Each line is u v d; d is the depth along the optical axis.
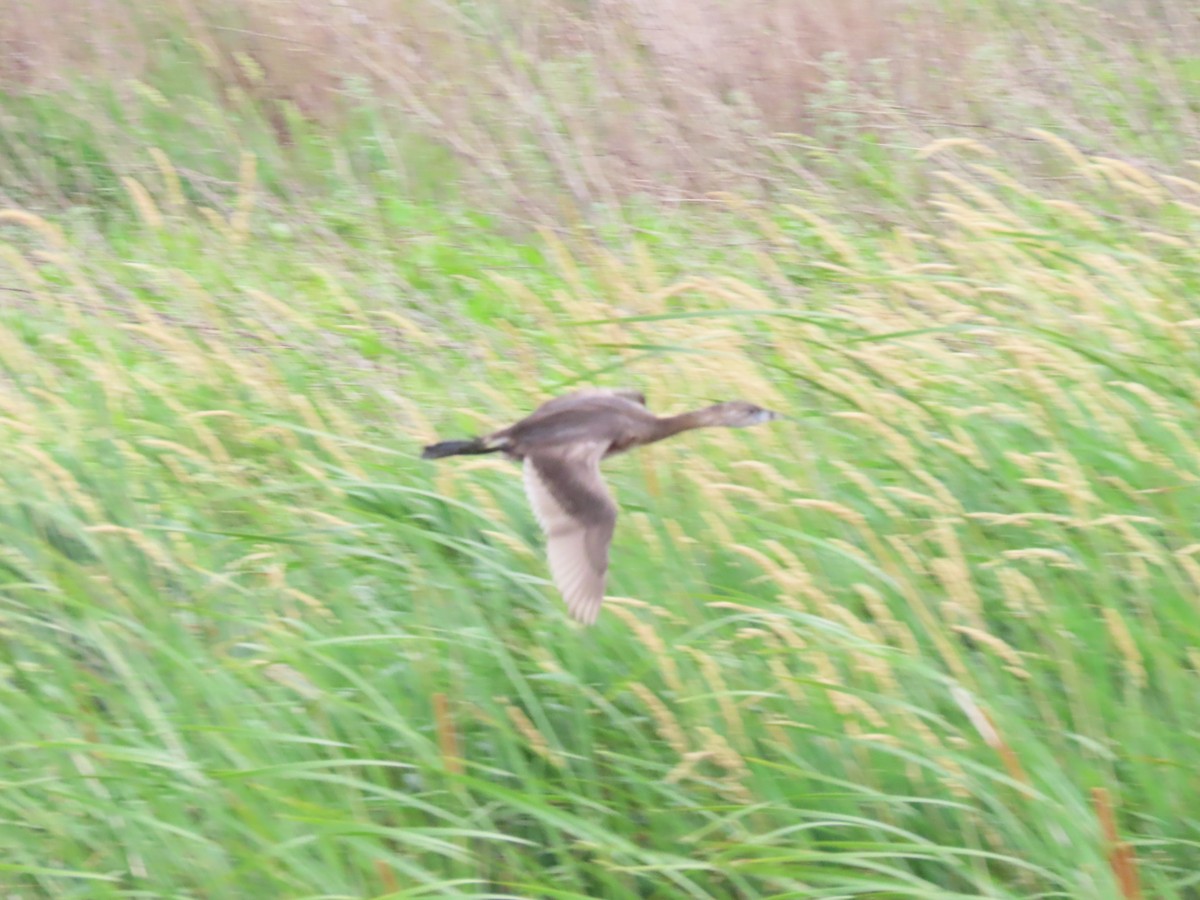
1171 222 15.98
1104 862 9.05
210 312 13.94
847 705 9.53
